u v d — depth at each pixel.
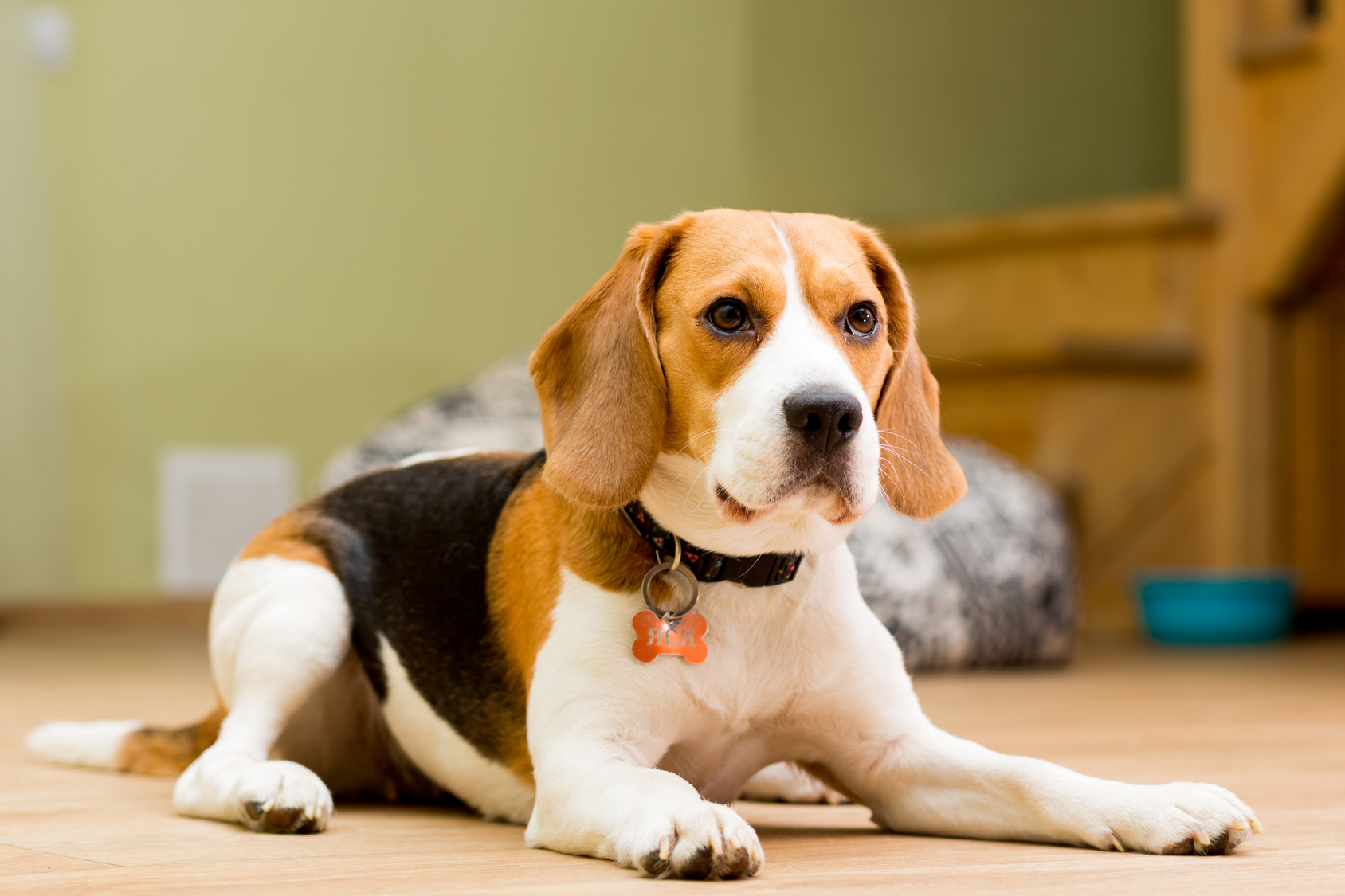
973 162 7.68
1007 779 1.76
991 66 7.66
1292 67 6.04
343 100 7.43
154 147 7.39
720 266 1.73
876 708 1.84
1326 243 6.09
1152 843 1.64
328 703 2.16
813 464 1.61
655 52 7.48
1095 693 3.92
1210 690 4.02
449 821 1.97
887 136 7.59
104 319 7.39
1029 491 4.82
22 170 7.21
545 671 1.74
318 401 7.44
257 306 7.41
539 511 1.89
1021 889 1.44
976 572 4.47
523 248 7.49
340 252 7.45
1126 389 6.30
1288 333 6.31
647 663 1.72
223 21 7.38
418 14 7.45
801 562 1.79
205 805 1.95
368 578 2.11
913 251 6.62
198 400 7.39
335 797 2.26
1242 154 6.21
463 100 7.48
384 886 1.47
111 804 2.11
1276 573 6.16
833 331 1.74
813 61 7.50
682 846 1.47
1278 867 1.55
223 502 7.36
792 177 7.48
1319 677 4.42
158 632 6.70
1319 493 6.30
